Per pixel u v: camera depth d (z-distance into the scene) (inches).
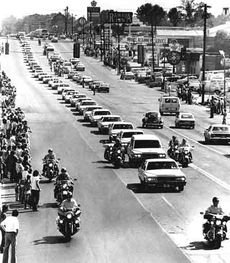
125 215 1238.9
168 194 1444.4
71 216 1048.8
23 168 1370.6
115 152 1824.6
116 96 4618.6
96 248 1007.6
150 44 7485.2
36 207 1267.2
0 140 1825.8
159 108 3513.8
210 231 1013.8
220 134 2354.8
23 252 984.3
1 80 4185.5
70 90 4252.0
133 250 998.4
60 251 990.4
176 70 6624.0
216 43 6624.0
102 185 1550.2
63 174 1312.7
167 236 1083.9
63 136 2522.1
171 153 1915.6
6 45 6151.6
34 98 4261.8
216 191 1480.1
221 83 4810.5
